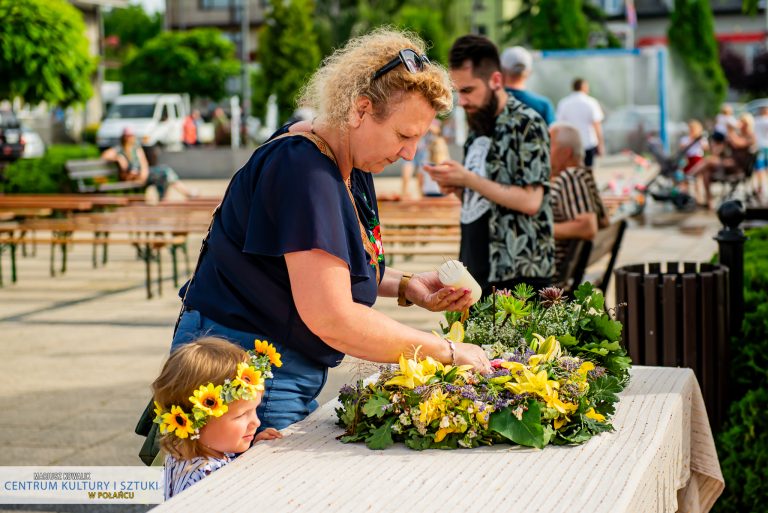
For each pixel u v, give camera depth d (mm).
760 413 3969
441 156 13469
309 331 2584
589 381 2549
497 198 4355
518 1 54969
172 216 10641
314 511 1979
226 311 2582
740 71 50875
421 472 2203
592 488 2094
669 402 2756
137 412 5434
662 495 2475
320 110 2508
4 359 6703
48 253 12602
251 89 43156
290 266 2404
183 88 38375
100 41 34094
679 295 4016
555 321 2857
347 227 2467
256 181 2484
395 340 2467
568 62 23531
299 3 35812
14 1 17250
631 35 41500
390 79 2402
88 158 18203
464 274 2789
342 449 2377
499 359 2594
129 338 7383
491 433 2400
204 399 2279
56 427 5148
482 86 4426
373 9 36469
